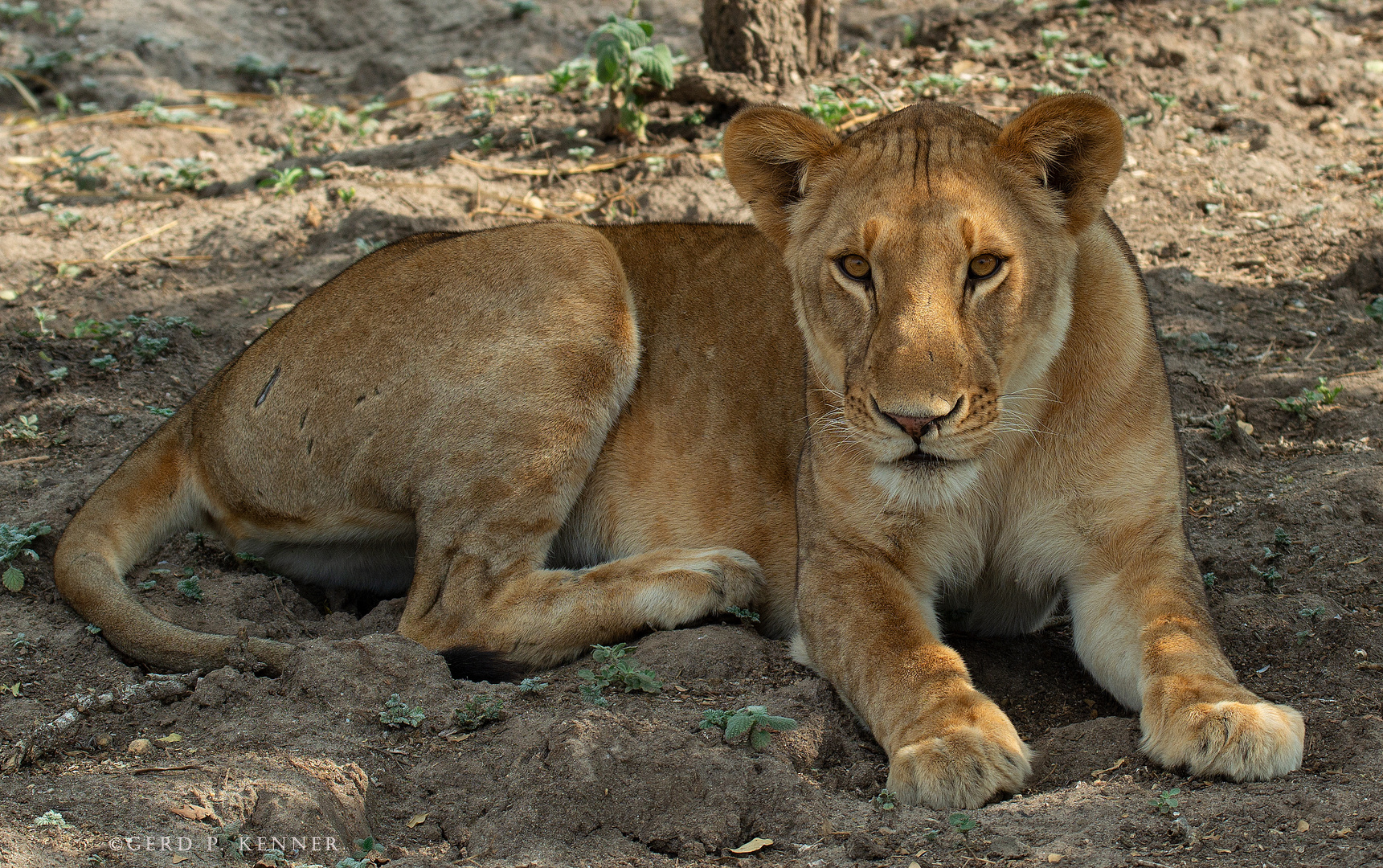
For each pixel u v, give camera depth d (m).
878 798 6.37
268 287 14.32
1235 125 17.88
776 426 8.80
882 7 23.05
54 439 10.98
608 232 9.88
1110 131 7.14
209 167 17.94
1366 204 15.59
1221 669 6.80
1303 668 7.50
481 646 8.38
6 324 13.23
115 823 5.88
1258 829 5.68
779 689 7.41
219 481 9.26
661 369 9.25
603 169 16.64
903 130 7.42
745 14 17.95
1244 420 11.38
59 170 17.95
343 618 9.05
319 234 15.36
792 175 7.84
